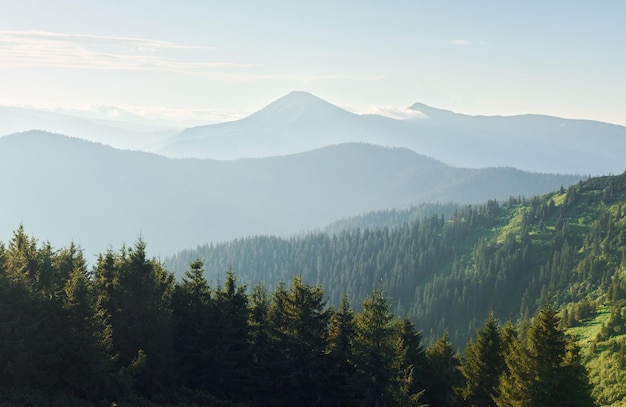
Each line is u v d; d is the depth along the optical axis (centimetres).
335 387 4997
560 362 4356
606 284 17562
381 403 4669
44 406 3606
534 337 4419
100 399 4009
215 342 5016
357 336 5069
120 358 4569
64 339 3928
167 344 4791
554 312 4434
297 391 5003
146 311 4703
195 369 5106
